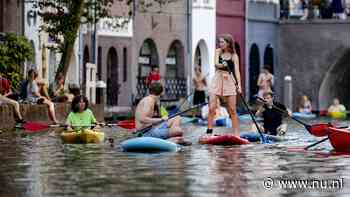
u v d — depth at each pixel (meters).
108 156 27.25
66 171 23.56
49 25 53.59
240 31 73.00
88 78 57.22
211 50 70.94
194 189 20.34
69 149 29.64
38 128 38.12
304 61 76.06
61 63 48.88
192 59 69.31
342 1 76.38
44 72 56.97
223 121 45.75
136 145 28.45
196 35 69.50
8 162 25.75
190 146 30.56
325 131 32.88
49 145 31.22
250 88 74.38
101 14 49.59
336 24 75.38
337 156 27.20
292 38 76.12
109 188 20.55
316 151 28.80
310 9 75.94
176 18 68.19
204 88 57.47
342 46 75.38
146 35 65.69
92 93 57.94
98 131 33.53
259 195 19.55
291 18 76.25
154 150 28.53
